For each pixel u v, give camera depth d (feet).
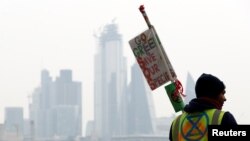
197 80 24.94
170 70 28.86
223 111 23.95
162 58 28.99
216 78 24.81
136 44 29.37
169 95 28.66
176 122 24.89
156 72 29.09
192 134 24.11
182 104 28.43
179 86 28.58
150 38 29.12
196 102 24.47
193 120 24.21
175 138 24.76
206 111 24.07
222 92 24.79
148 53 29.22
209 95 24.56
